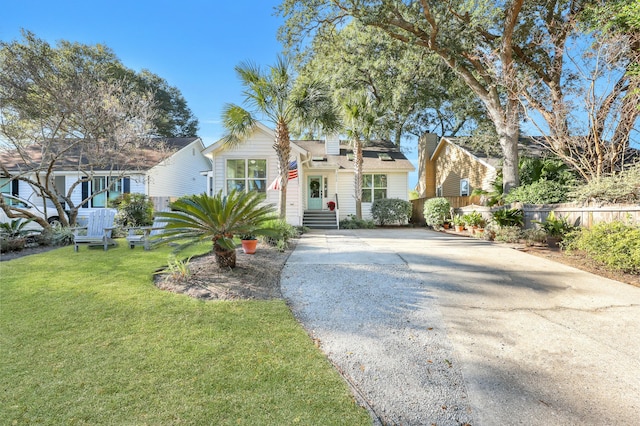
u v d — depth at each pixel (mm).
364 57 16891
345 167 19000
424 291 4664
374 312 3922
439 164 21516
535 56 13617
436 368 2756
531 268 5910
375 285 4922
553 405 2293
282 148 11008
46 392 2277
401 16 12633
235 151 13055
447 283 5027
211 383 2422
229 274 5145
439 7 12039
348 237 10648
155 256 6773
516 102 12008
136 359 2725
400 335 3344
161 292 4367
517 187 11648
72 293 4270
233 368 2631
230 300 4148
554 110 10219
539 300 4320
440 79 17156
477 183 16953
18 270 5527
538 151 16609
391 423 2137
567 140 10000
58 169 14883
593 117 9297
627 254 5387
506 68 11555
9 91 9820
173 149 17969
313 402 2258
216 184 13031
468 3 12070
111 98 11625
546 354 2971
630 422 2115
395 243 9000
